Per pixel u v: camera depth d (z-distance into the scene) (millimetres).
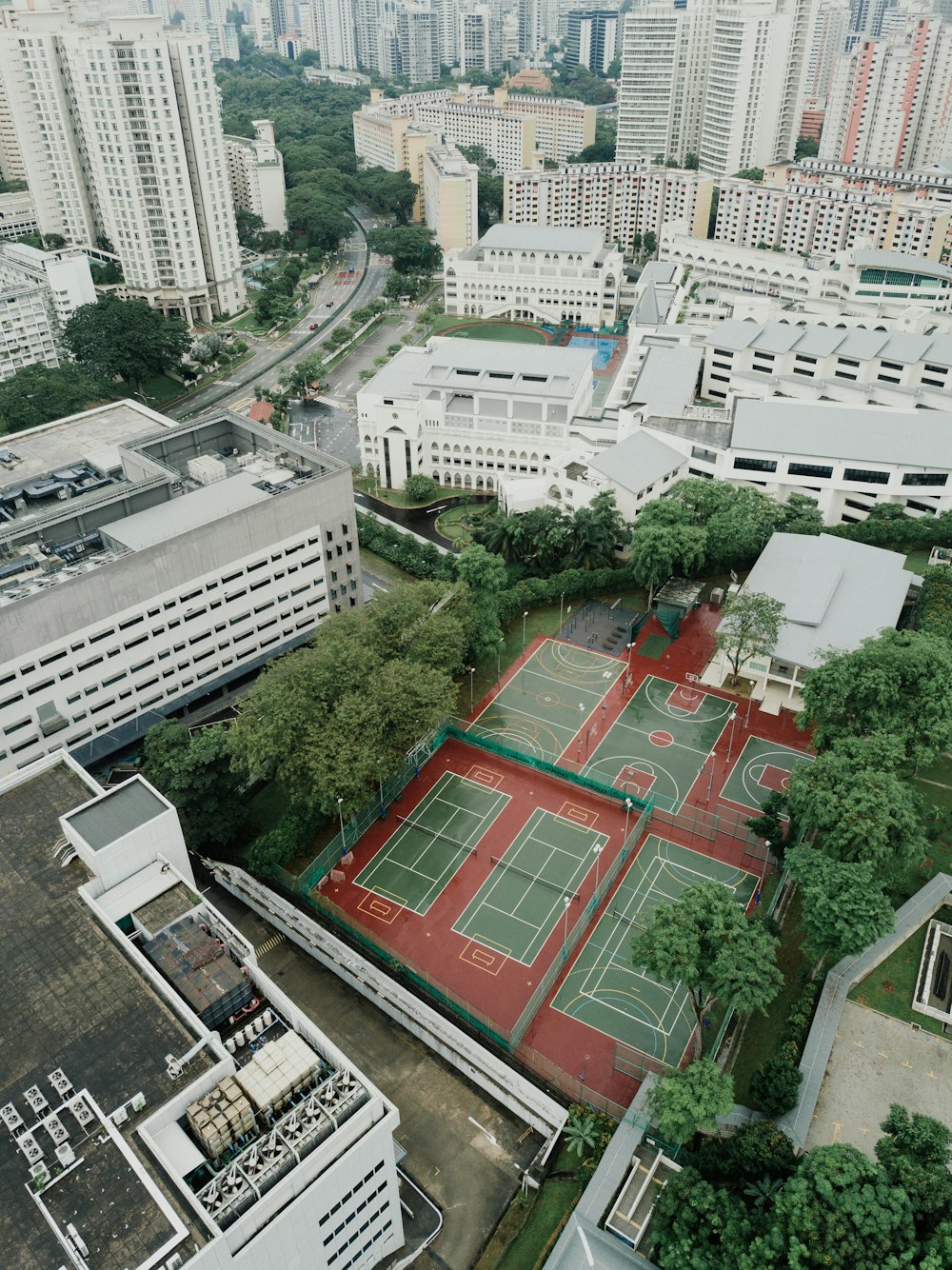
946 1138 83812
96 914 93750
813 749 149375
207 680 159875
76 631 137000
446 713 134250
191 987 88062
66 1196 71625
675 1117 85875
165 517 151000
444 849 133750
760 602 147750
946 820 132125
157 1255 67625
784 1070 95688
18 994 86688
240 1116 76875
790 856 107750
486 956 118562
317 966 118812
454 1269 89688
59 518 146875
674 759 148375
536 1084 103688
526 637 177375
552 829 136750
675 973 95688
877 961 113000
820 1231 76062
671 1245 81188
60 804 106625
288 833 129000
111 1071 80438
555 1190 94688
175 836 102062
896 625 157625
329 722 126938
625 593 188375
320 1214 77875
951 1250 73312
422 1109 103062
